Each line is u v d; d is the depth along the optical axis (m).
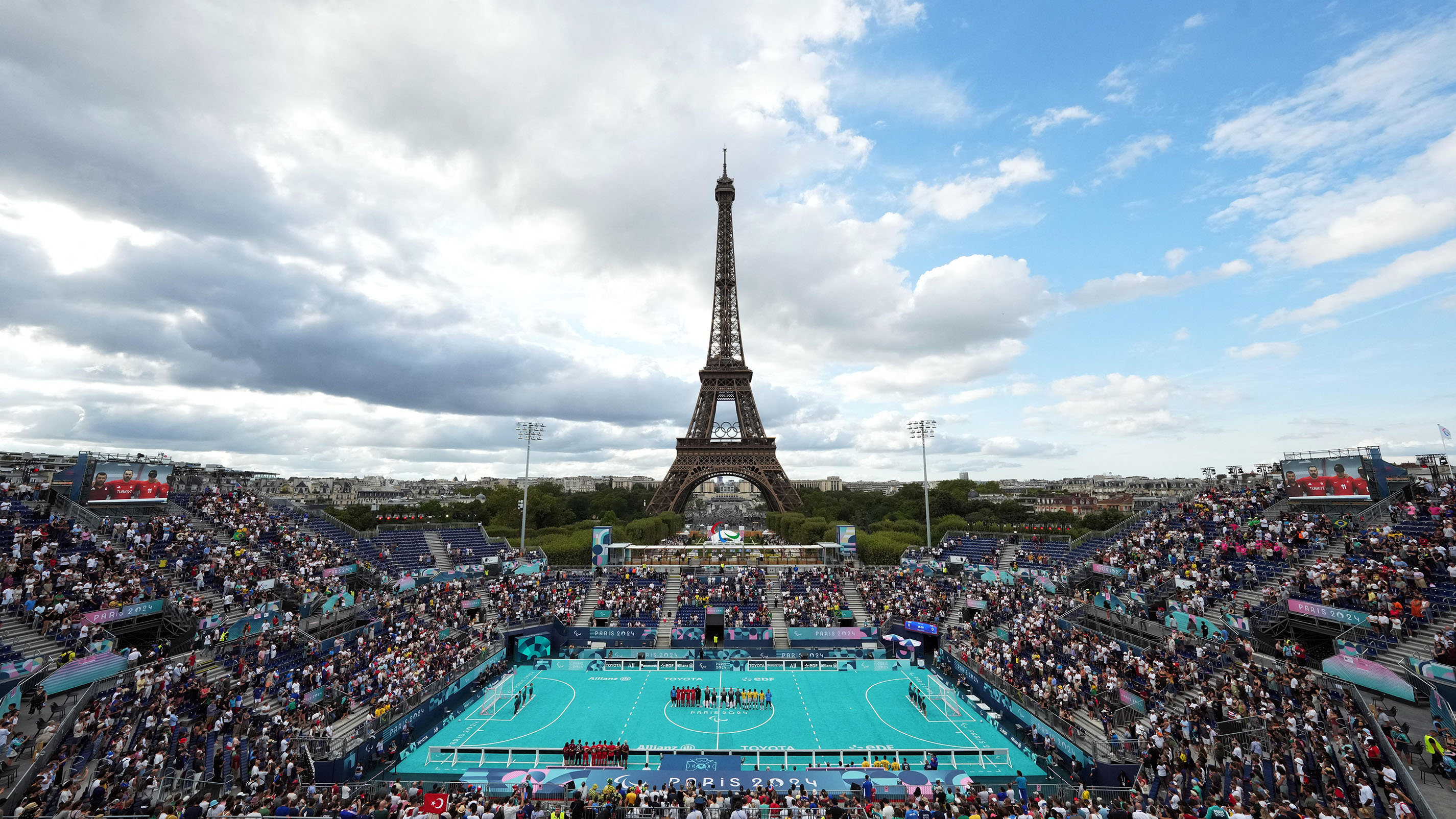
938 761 57.81
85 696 51.41
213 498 96.38
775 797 41.44
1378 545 66.69
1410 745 42.22
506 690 79.69
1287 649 59.25
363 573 96.94
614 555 120.81
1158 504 100.38
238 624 69.06
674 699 75.00
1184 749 48.31
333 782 48.88
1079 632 77.50
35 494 76.06
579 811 39.12
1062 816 36.97
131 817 34.56
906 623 96.94
